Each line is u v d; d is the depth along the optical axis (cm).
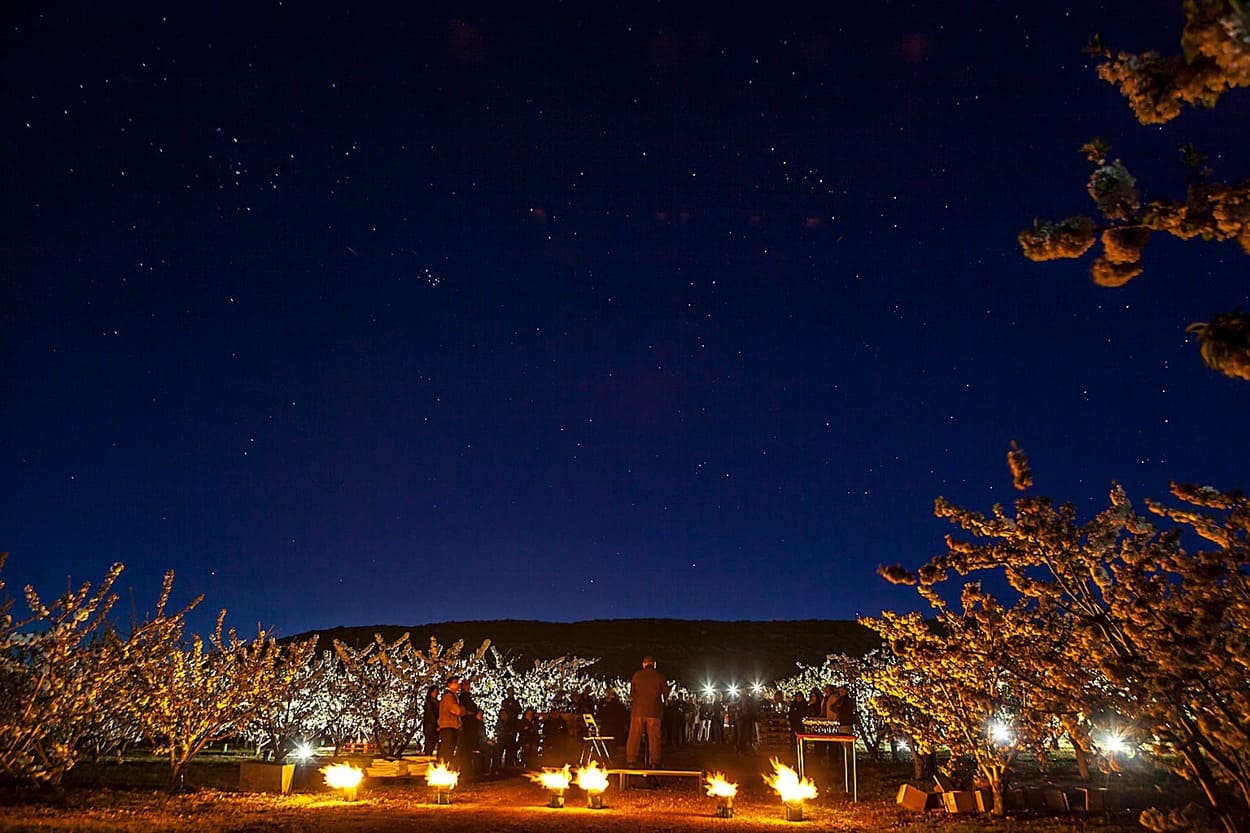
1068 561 822
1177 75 285
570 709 2156
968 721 1180
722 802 1139
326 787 1380
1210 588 732
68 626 1195
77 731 1266
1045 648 965
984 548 853
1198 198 302
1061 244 315
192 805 1121
